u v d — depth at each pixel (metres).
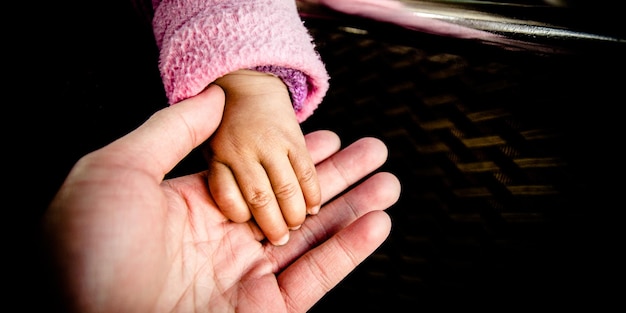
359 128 0.32
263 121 0.25
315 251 0.26
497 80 0.28
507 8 0.26
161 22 0.26
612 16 0.25
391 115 0.31
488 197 0.29
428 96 0.30
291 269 0.26
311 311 0.33
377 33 0.29
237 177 0.25
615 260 0.26
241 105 0.26
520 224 0.28
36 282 0.21
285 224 0.25
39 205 0.30
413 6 0.27
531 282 0.28
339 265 0.26
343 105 0.33
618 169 0.26
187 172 0.33
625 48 0.24
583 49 0.25
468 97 0.29
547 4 0.26
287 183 0.25
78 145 0.32
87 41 0.34
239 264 0.25
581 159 0.27
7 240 0.28
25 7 0.35
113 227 0.21
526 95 0.27
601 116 0.26
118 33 0.35
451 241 0.30
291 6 0.27
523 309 0.28
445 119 0.30
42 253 0.21
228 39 0.25
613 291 0.26
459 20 0.27
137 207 0.22
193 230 0.25
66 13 0.35
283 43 0.25
